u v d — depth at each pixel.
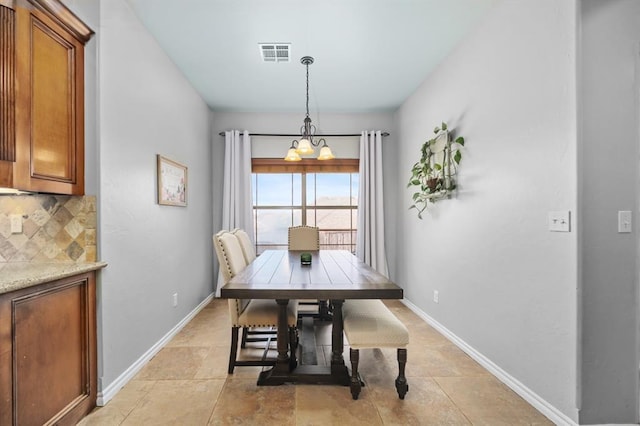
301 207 4.56
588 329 1.58
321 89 3.65
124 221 2.12
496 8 2.19
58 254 1.83
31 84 1.52
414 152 3.72
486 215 2.30
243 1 2.15
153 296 2.53
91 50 1.84
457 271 2.71
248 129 4.41
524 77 1.92
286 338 2.08
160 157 2.64
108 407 1.81
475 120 2.45
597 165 1.57
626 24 1.58
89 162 1.84
